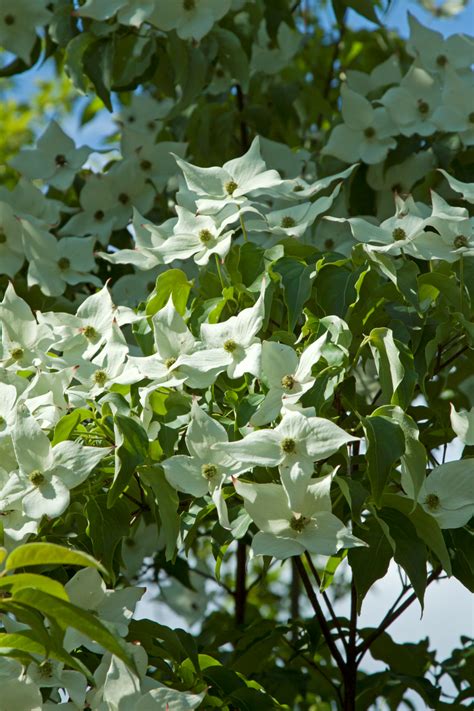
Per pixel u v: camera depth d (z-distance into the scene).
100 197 2.41
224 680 1.97
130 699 1.85
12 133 3.62
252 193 2.09
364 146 2.36
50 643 1.73
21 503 1.88
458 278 2.01
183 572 2.40
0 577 1.69
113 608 1.90
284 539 1.84
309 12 3.10
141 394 1.92
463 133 2.33
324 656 2.31
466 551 1.94
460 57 2.37
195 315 2.01
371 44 2.83
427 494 1.91
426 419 2.10
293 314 1.97
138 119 2.62
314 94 2.61
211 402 1.96
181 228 2.03
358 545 1.84
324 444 1.84
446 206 2.00
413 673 2.24
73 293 2.39
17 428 1.88
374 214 2.37
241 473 1.86
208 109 2.47
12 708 1.85
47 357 2.00
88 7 2.27
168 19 2.29
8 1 2.41
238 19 2.50
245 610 2.53
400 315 2.00
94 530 1.93
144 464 1.92
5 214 2.31
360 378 2.31
